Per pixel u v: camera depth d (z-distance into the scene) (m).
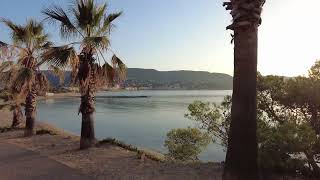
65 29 13.65
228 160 6.62
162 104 90.31
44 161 11.23
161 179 8.80
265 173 8.13
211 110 11.59
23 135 18.48
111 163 11.03
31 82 17.55
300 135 8.02
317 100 9.14
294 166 8.13
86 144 13.95
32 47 18.55
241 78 6.51
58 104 98.88
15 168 10.16
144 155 12.44
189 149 13.45
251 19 6.44
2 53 17.38
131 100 117.94
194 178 8.75
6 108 24.61
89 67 13.87
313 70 9.56
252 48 6.50
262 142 8.34
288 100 9.59
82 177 9.11
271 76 10.05
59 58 13.33
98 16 13.95
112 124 41.72
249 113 6.48
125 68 14.72
